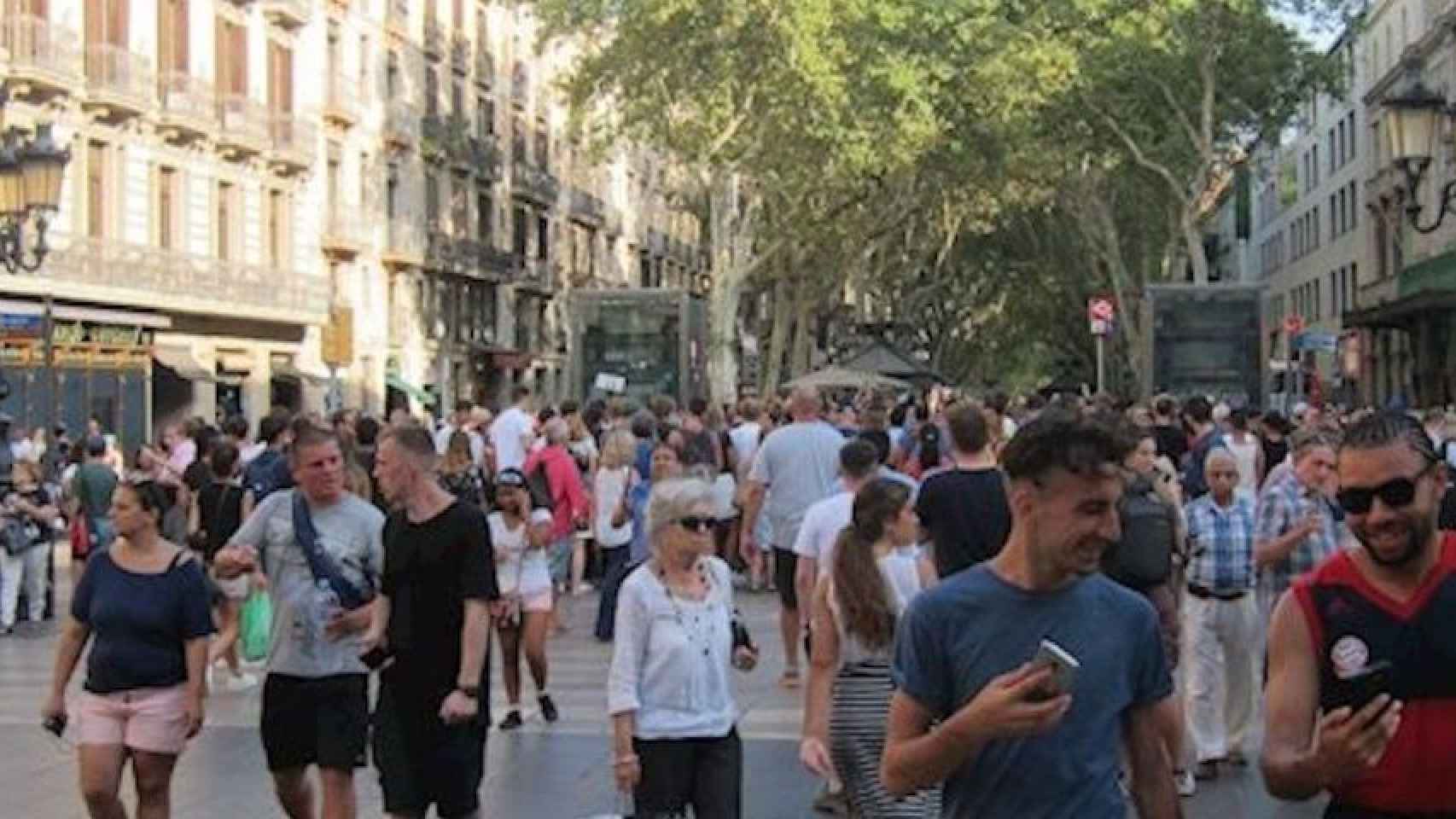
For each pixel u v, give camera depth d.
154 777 8.29
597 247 81.19
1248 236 82.75
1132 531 9.01
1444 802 4.39
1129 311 61.25
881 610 7.79
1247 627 11.32
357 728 8.33
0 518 19.86
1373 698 4.21
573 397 34.34
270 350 48.19
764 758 11.98
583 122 51.59
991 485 8.89
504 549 13.06
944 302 83.75
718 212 50.09
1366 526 4.40
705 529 7.53
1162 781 4.33
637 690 7.44
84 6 39.12
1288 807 10.39
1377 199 68.31
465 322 64.12
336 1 52.12
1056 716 3.89
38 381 37.22
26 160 20.23
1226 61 52.00
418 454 7.84
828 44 43.75
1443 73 57.53
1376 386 62.56
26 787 11.27
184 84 42.72
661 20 44.06
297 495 8.36
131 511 8.23
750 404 25.92
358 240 53.66
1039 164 54.50
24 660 17.33
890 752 4.22
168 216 42.78
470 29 64.62
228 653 14.98
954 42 45.69
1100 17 49.69
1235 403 24.30
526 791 10.95
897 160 45.97
